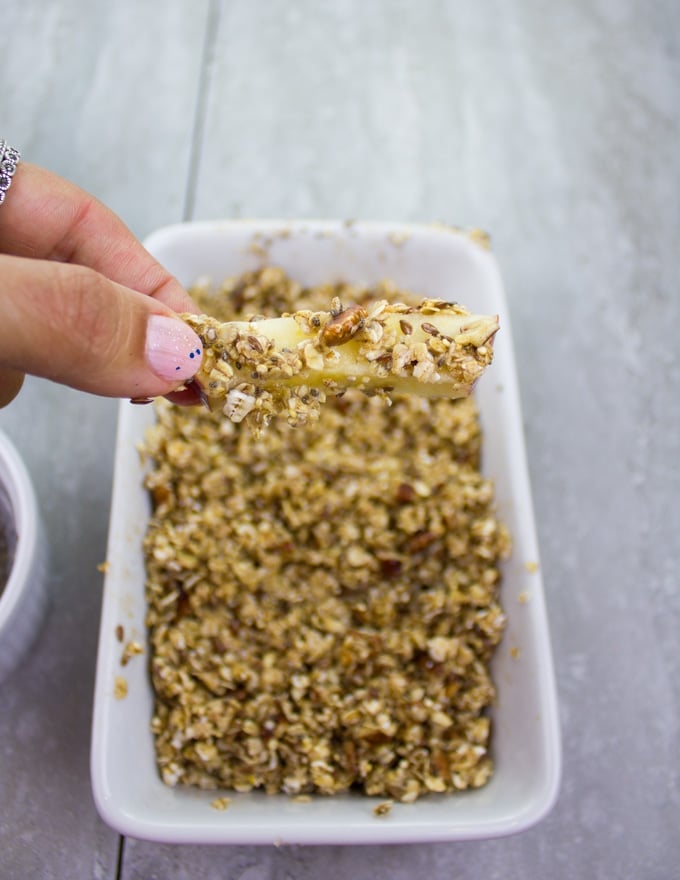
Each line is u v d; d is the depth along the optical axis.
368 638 0.38
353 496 0.40
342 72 0.51
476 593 0.38
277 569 0.39
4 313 0.29
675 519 0.44
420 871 0.39
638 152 0.50
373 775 0.36
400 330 0.32
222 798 0.36
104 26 0.51
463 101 0.50
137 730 0.36
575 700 0.41
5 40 0.50
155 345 0.31
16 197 0.35
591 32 0.53
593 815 0.40
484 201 0.48
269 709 0.37
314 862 0.39
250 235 0.41
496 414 0.39
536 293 0.47
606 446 0.45
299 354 0.32
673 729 0.41
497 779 0.36
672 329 0.47
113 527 0.36
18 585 0.37
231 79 0.50
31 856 0.38
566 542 0.43
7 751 0.39
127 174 0.48
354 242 0.41
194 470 0.40
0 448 0.38
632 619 0.42
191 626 0.38
